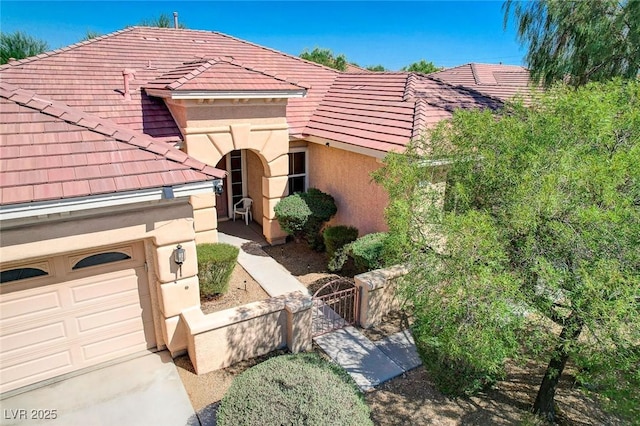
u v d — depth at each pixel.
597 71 14.77
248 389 6.15
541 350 6.03
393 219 7.03
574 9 14.54
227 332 8.47
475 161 6.86
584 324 5.42
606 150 6.03
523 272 5.60
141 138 8.34
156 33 18.89
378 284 9.98
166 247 8.17
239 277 12.74
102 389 7.95
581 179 5.27
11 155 6.90
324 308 11.05
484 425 7.28
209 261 10.66
